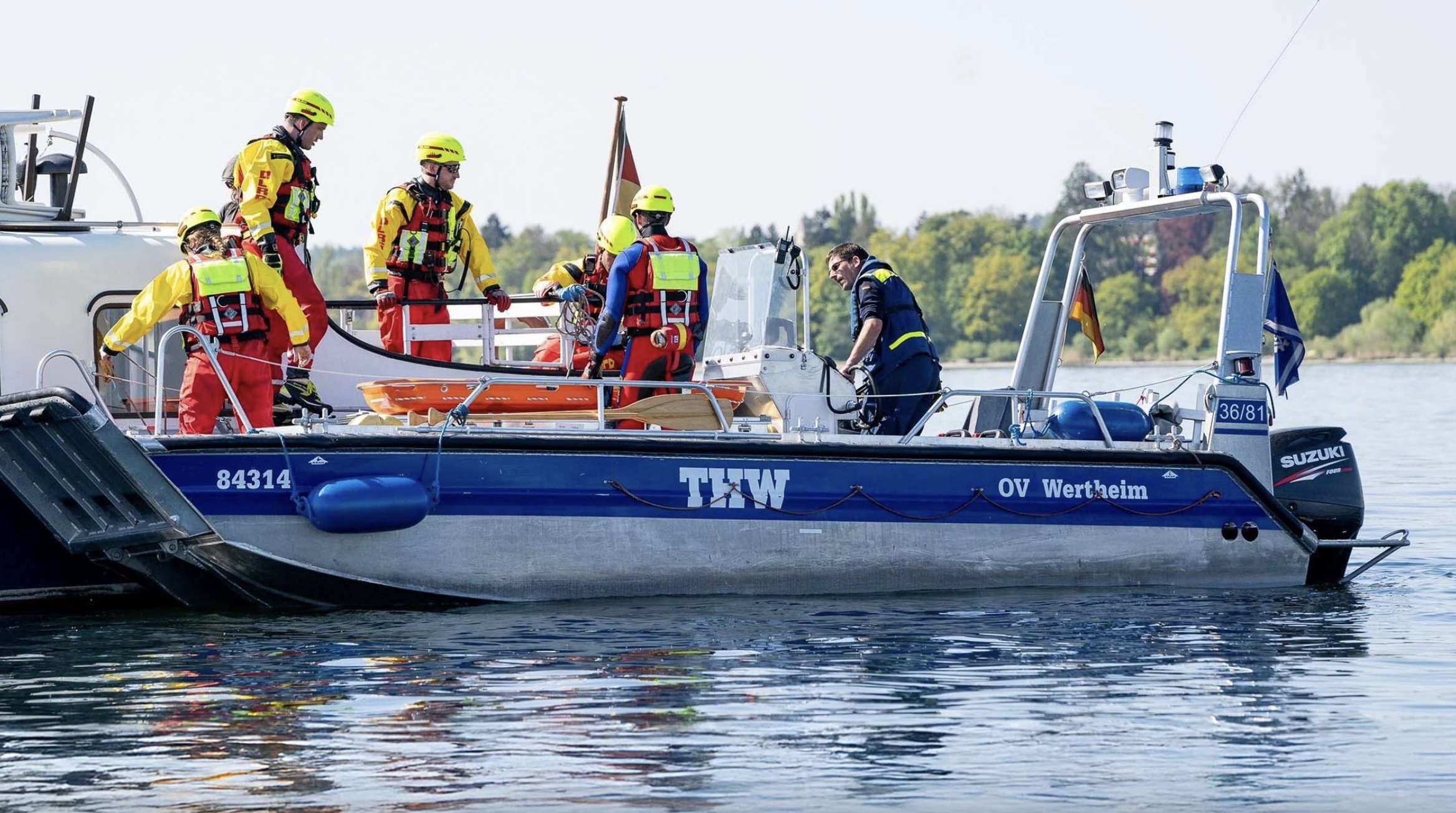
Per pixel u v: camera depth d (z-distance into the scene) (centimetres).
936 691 2055
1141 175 3159
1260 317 2909
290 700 1994
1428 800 1638
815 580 2664
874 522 2678
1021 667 2194
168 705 1969
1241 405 2898
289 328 2567
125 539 2394
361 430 2444
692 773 1714
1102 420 2816
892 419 2855
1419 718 1938
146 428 2648
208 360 2502
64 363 2681
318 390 2800
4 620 2511
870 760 1759
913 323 2872
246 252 2553
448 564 2498
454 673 2127
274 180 2745
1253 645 2359
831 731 1869
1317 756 1781
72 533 2412
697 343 2766
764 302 2880
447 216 3075
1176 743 1828
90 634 2392
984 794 1656
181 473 2378
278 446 2411
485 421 2691
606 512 2553
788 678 2117
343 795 1642
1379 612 2647
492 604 2542
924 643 2339
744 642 2320
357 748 1795
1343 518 3000
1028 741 1834
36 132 3216
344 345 2812
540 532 2527
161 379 2441
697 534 2597
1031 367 3319
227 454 2397
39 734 1850
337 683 2075
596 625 2422
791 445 2631
